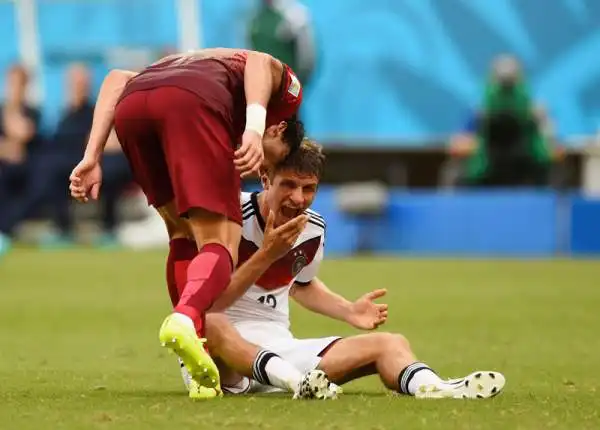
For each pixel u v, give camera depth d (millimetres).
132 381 20375
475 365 23641
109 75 18203
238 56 17531
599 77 69500
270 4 60719
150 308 37219
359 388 19281
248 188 57094
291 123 17750
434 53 69375
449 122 69500
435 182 73188
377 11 69125
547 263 56500
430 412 15648
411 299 40156
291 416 15289
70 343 28016
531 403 16891
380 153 72125
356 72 69188
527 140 62438
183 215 16688
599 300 40156
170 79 16734
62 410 16047
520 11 69438
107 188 64938
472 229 62156
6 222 63562
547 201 61594
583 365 23641
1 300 39969
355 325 18688
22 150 62906
